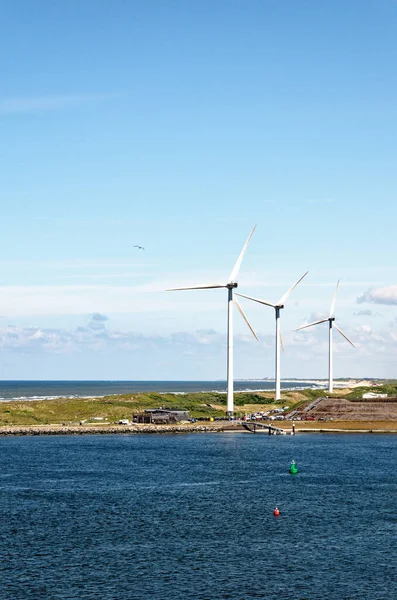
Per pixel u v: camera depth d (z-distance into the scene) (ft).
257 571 314.76
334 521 410.52
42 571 312.50
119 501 464.65
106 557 334.03
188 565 322.55
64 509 438.40
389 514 430.20
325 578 306.14
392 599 282.56
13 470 602.85
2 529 385.50
